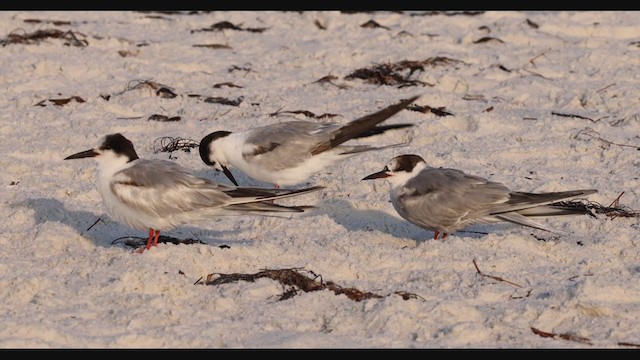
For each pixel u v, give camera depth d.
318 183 14.35
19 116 16.75
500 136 16.12
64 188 13.85
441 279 11.23
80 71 19.16
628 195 13.65
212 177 14.95
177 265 11.36
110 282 10.88
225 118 17.11
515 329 10.12
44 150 15.23
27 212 12.91
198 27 22.89
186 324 10.13
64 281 10.98
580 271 11.47
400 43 21.34
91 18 23.39
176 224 11.67
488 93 18.50
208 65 19.97
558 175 14.48
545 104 17.89
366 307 10.38
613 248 12.05
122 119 16.83
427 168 12.49
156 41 21.47
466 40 21.59
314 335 9.94
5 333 9.68
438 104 17.77
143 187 11.52
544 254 11.97
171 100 17.83
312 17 23.33
